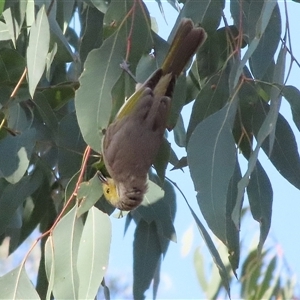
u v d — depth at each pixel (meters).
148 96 7.98
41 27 7.53
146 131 8.22
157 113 8.15
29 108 9.17
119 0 7.85
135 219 8.84
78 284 7.52
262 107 8.24
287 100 7.51
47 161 9.16
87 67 7.64
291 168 8.14
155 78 7.93
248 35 8.03
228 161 7.29
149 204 8.52
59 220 7.69
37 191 9.11
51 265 7.63
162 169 8.43
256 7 8.04
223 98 8.13
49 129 8.97
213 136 7.36
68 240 7.64
